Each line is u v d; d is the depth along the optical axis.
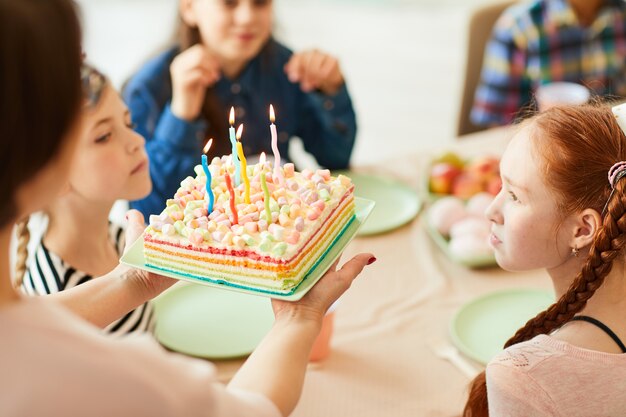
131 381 0.73
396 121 4.55
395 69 5.15
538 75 2.73
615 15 2.75
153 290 1.17
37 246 1.43
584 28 2.72
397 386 1.43
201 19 2.22
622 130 1.13
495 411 1.09
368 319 1.62
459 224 1.86
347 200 1.25
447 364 1.49
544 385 1.04
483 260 1.76
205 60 2.04
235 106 2.34
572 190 1.07
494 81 2.76
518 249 1.14
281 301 1.07
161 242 1.13
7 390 0.71
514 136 1.15
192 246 1.11
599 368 1.04
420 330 1.58
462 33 5.62
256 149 2.38
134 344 0.76
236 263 1.10
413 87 4.93
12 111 0.66
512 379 1.05
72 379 0.71
